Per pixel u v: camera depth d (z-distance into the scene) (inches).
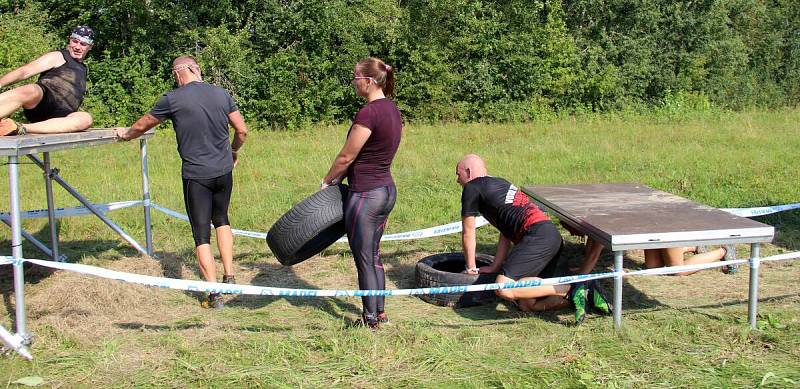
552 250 179.5
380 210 170.6
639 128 603.2
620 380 142.5
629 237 161.8
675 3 804.6
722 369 146.9
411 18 709.9
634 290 206.5
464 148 489.7
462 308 193.9
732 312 182.2
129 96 647.8
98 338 169.3
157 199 331.3
